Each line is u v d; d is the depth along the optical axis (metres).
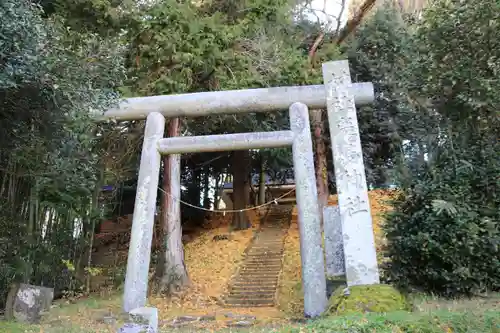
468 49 7.21
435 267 6.99
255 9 9.88
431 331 4.25
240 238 14.21
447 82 7.41
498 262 6.59
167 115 7.74
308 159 7.20
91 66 5.22
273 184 20.14
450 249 6.72
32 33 4.09
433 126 8.61
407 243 7.07
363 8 12.59
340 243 6.79
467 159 7.50
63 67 4.75
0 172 6.74
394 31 13.55
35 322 6.07
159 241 10.79
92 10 8.60
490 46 6.96
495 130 7.49
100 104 5.38
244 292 10.12
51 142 5.38
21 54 4.00
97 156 8.88
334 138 7.09
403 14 12.84
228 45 9.40
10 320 5.83
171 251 10.37
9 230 7.06
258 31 9.97
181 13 8.75
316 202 7.05
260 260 12.12
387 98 13.83
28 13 4.10
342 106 7.26
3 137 5.24
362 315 4.82
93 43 5.36
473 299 6.43
